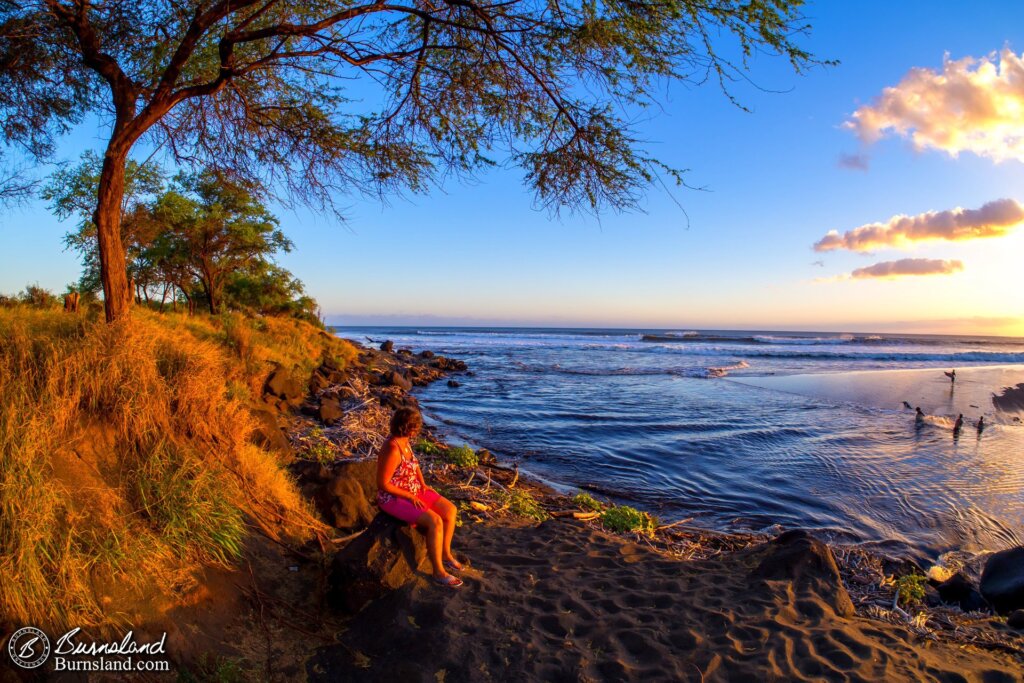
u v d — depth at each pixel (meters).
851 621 4.43
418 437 12.87
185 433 5.57
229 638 3.75
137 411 5.05
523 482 10.31
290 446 9.16
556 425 16.30
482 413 18.38
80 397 4.75
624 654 3.77
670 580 4.94
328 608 4.40
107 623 3.32
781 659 3.69
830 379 30.00
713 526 8.52
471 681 3.45
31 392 4.54
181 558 4.09
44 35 6.67
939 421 17.42
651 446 13.70
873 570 6.62
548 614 4.23
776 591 4.67
